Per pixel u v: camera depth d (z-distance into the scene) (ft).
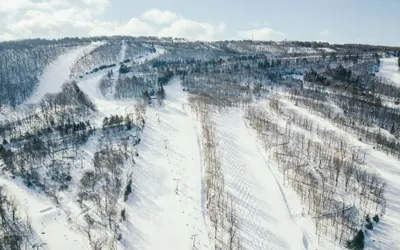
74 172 497.05
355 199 416.26
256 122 647.97
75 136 588.50
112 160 506.89
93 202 422.00
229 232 362.53
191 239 357.20
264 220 385.50
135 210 408.87
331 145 546.67
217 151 539.70
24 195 442.91
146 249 347.77
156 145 581.53
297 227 375.86
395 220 385.70
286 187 444.14
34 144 549.13
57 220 395.96
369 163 500.33
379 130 606.55
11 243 352.08
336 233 358.64
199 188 446.60
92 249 344.69
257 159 518.37
